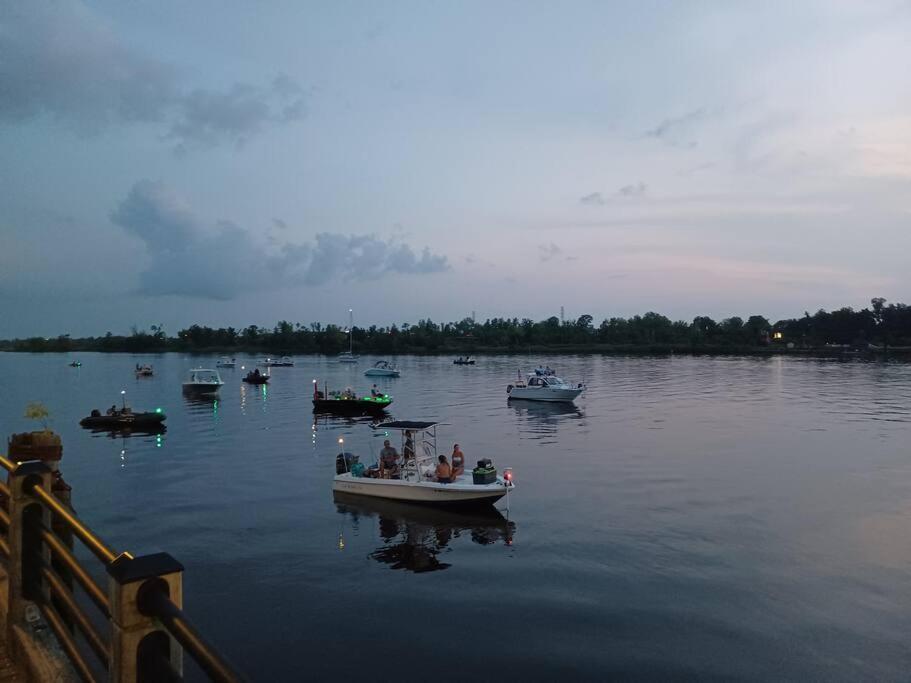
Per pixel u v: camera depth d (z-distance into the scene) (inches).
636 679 543.5
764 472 1353.3
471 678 546.6
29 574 207.2
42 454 339.9
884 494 1154.7
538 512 1053.8
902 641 607.2
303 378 4771.2
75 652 183.6
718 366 5649.6
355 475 1175.6
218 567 813.2
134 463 1533.0
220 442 1857.8
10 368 6820.9
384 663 572.1
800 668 561.3
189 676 561.6
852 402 2709.2
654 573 778.8
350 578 773.3
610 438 1840.6
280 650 596.4
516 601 699.4
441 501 1068.5
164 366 6924.2
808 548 863.7
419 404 2891.2
